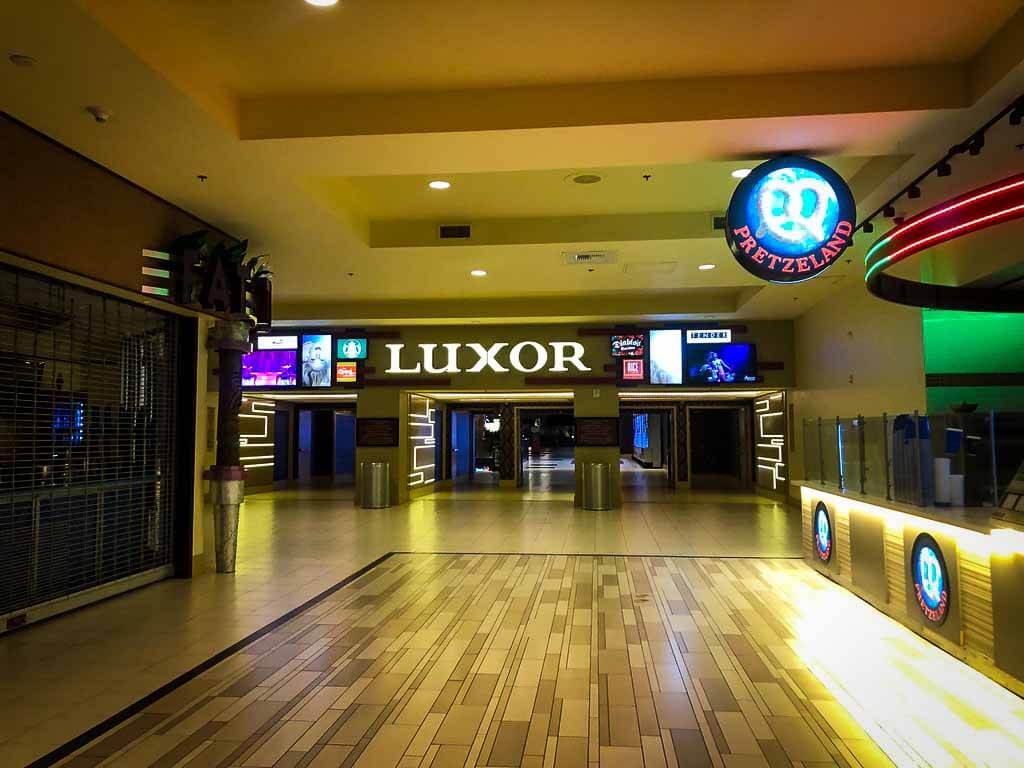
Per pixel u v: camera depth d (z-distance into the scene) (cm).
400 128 493
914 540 500
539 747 330
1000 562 396
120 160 538
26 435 535
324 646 480
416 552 840
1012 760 315
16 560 526
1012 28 405
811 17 407
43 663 448
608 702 382
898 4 395
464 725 354
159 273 617
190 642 490
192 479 705
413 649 473
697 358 1303
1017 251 495
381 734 344
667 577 693
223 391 727
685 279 969
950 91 455
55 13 352
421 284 998
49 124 476
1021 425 459
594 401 1323
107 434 620
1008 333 756
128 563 646
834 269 891
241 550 855
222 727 353
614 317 1254
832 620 539
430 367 1356
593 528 1032
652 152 525
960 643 442
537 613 562
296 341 1374
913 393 793
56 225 503
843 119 469
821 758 319
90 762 316
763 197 492
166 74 416
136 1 388
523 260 855
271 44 435
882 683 409
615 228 781
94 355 600
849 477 631
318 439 2202
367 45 437
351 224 731
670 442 1719
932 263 550
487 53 445
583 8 398
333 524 1087
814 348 1177
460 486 1778
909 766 311
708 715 365
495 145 514
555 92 485
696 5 396
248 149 517
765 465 1502
